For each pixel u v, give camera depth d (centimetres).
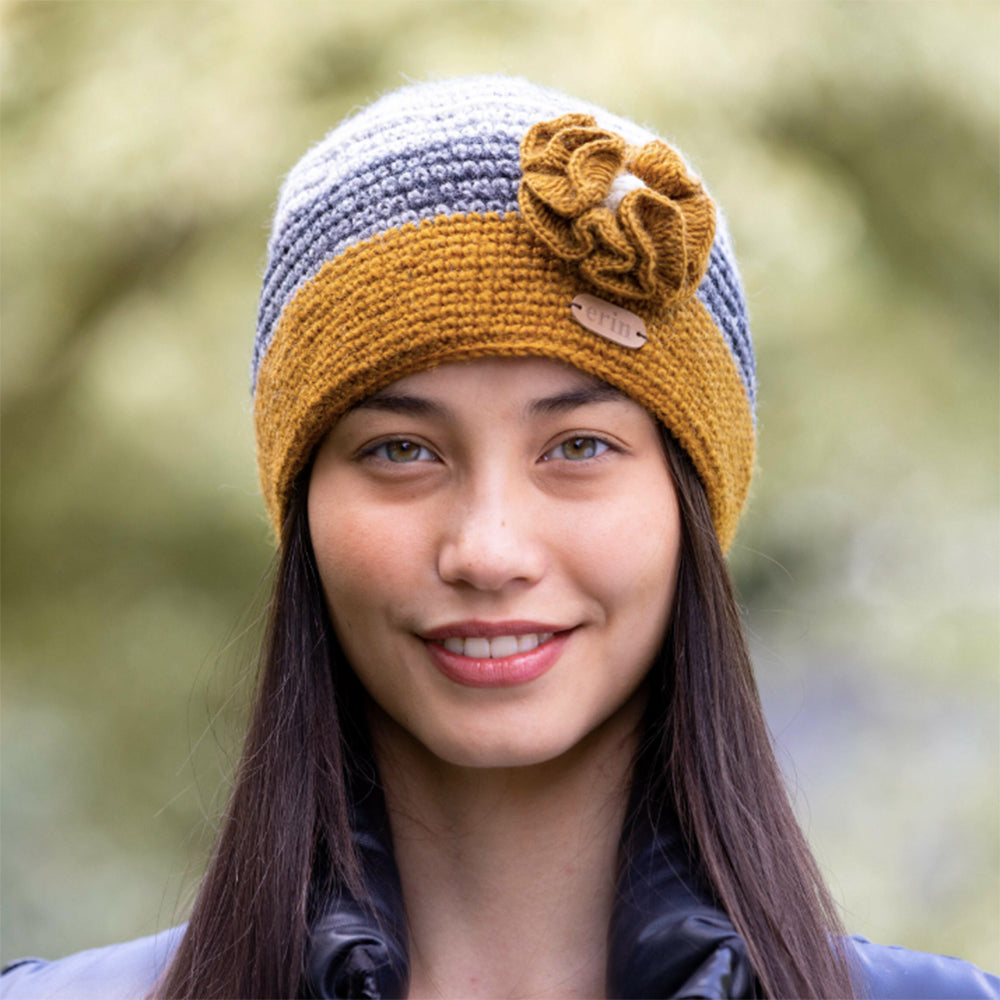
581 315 181
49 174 539
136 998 223
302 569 204
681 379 190
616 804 203
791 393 538
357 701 208
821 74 538
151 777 557
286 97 520
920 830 597
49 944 514
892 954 219
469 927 202
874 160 584
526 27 504
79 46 565
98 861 539
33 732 554
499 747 184
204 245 534
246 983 192
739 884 190
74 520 563
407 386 181
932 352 591
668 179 190
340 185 193
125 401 514
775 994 184
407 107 198
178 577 561
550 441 183
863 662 623
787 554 618
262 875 196
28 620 587
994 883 578
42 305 570
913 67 559
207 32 539
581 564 182
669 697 200
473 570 176
